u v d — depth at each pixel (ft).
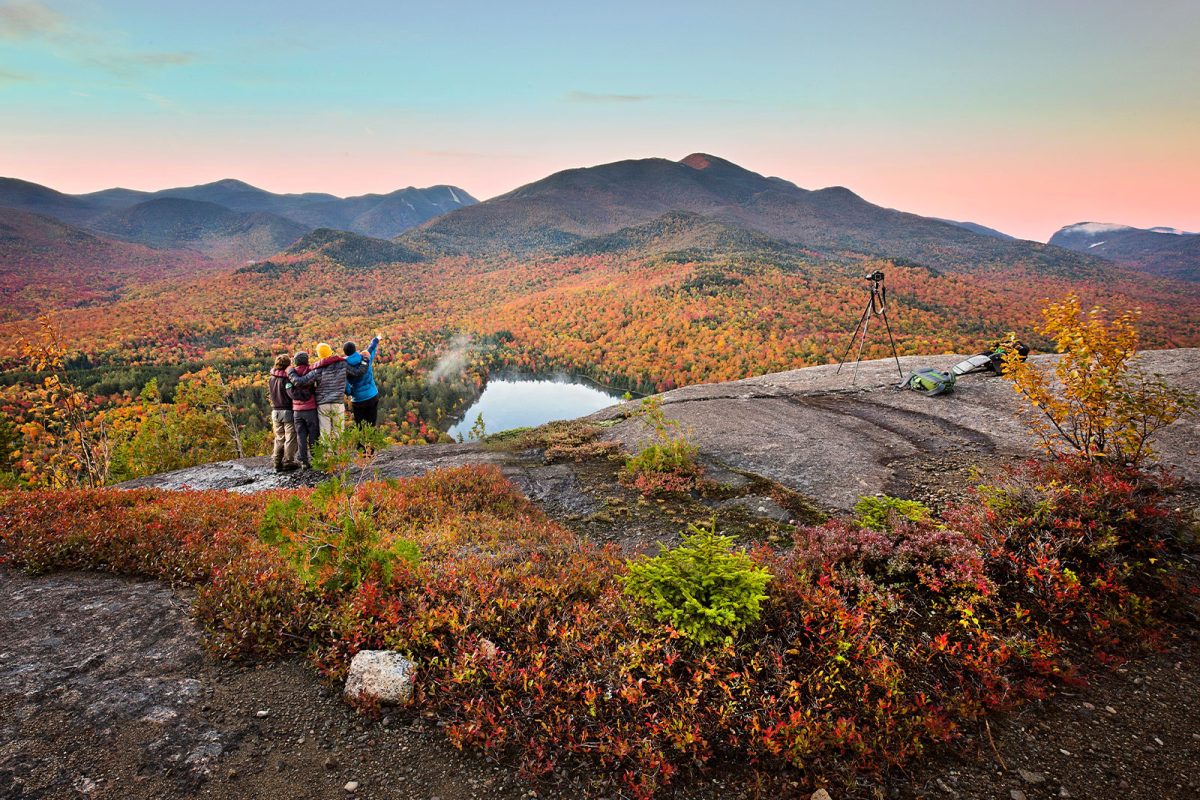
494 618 13.85
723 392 45.44
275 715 11.73
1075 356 20.42
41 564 17.74
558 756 10.99
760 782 10.46
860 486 25.03
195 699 12.01
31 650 13.34
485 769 10.69
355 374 35.14
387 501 23.77
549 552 18.28
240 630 13.82
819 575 15.74
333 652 13.03
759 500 24.45
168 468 70.08
